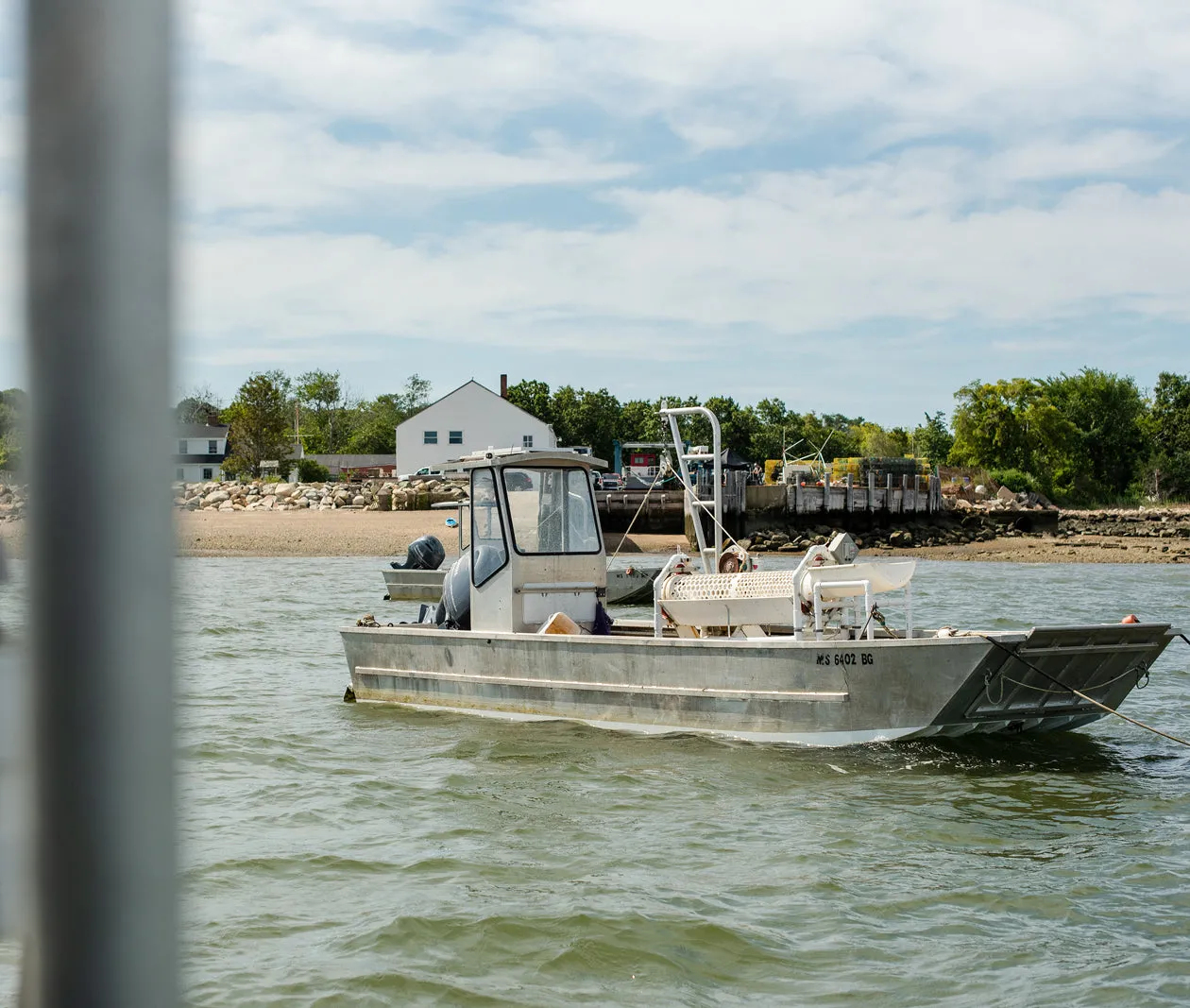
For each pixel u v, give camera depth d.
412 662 13.20
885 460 64.75
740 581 11.40
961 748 10.78
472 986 5.84
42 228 0.85
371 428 129.88
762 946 6.38
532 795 9.53
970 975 5.99
